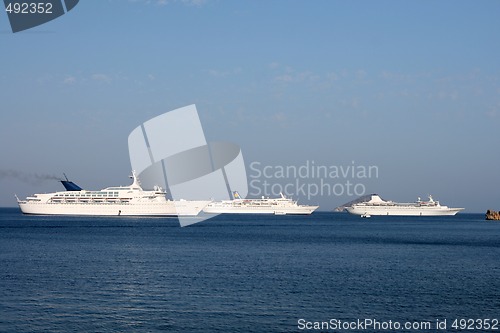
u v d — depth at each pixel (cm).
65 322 4366
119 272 6912
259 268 7444
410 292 5716
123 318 4512
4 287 5709
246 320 4494
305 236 14862
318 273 7000
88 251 9706
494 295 5600
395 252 10156
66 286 5831
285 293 5566
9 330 4128
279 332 4181
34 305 4903
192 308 4875
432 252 10238
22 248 10131
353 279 6519
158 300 5178
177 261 8225
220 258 8712
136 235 14388
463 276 6906
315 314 4716
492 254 9931
